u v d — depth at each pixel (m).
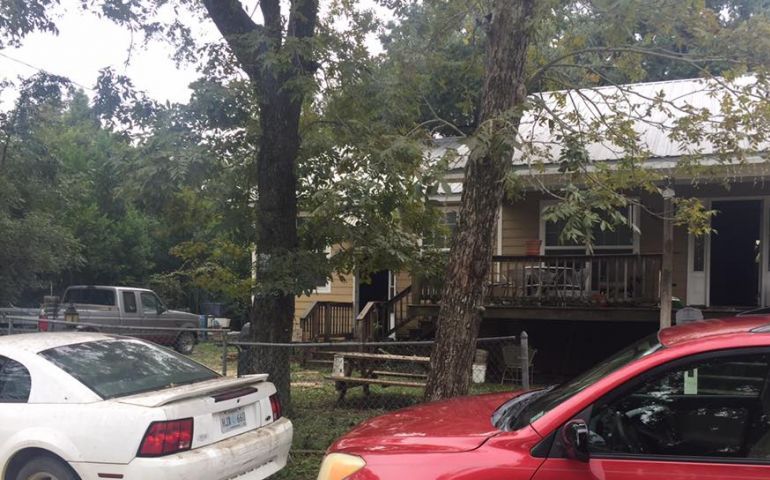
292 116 7.62
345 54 7.86
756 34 5.81
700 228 6.46
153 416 4.18
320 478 3.24
